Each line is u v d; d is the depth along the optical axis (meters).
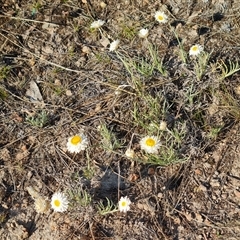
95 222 0.50
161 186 0.52
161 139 0.54
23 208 0.53
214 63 0.58
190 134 0.54
